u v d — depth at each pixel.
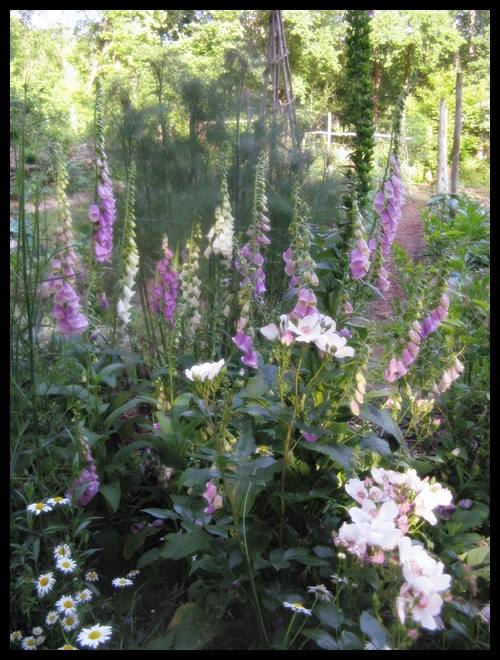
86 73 10.98
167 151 3.64
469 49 13.45
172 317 3.27
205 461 2.44
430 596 1.59
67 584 2.10
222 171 3.31
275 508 2.21
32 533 2.22
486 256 5.36
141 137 3.64
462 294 3.68
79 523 2.35
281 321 2.13
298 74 10.80
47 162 3.19
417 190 10.15
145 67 4.12
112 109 3.74
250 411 2.10
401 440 2.27
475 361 3.10
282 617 1.96
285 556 1.95
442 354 2.97
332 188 3.88
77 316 2.69
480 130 12.05
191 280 3.19
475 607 1.81
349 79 2.79
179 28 12.14
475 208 6.99
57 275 2.68
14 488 2.37
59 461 2.50
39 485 2.33
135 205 3.61
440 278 2.58
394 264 4.30
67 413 2.80
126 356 2.95
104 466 2.54
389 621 1.79
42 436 2.51
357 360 2.08
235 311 3.23
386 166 2.80
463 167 11.33
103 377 2.69
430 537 2.25
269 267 3.72
